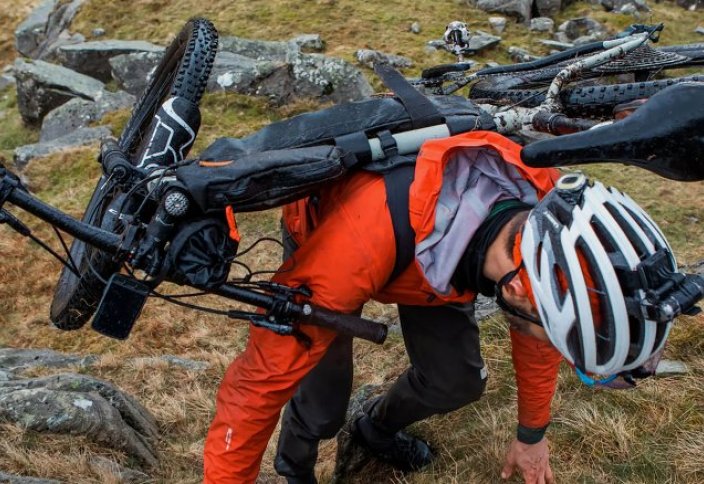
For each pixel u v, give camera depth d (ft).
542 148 5.73
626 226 5.75
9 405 11.45
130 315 6.64
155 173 7.35
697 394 10.76
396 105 7.43
